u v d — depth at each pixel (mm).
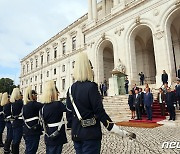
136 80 23359
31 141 4164
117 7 26344
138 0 22969
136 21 22953
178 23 22875
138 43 28250
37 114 4266
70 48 42656
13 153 5340
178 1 19016
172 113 11195
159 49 20234
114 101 17891
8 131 6191
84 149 2240
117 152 5609
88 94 2320
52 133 3365
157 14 20922
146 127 10219
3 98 6664
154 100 15188
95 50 29031
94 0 31219
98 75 28156
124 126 11055
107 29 27234
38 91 53469
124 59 24047
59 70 45125
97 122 2338
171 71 19031
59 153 3404
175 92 11906
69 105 2572
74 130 2361
